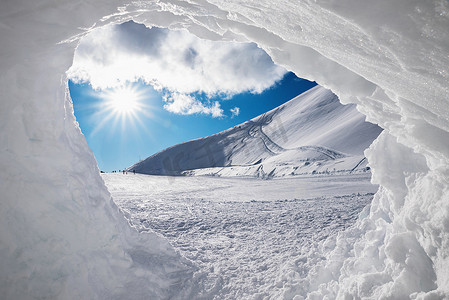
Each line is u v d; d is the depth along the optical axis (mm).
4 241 2338
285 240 5496
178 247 5129
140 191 18984
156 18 2990
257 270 4027
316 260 3996
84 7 2215
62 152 2836
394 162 2570
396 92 1517
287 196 14141
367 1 1045
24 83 2451
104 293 2918
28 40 2199
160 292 3389
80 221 2875
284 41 2344
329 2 1168
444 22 884
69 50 2670
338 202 10602
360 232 3953
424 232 1812
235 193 17031
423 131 1604
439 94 1164
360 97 2236
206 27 2805
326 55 1840
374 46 1256
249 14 2010
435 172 1746
